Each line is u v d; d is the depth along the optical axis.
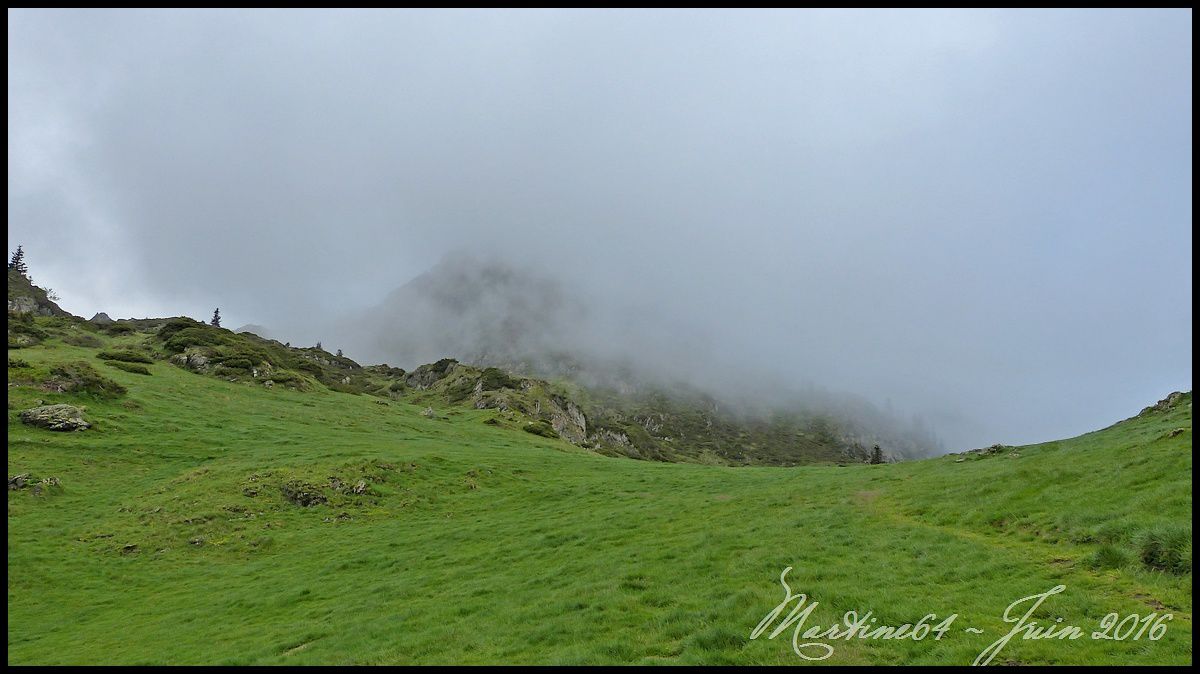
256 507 47.19
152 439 64.75
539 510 47.44
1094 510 21.05
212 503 46.88
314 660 18.27
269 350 138.88
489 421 115.12
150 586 34.66
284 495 49.94
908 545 22.84
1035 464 33.16
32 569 35.09
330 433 80.94
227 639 23.64
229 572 36.62
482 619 20.55
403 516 48.59
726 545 26.94
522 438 103.44
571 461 72.38
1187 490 20.11
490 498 53.75
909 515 28.58
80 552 38.50
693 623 16.94
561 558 30.22
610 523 37.56
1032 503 24.73
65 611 31.02
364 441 77.12
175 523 43.38
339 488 51.84
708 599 19.27
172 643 24.14
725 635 15.55
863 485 40.44
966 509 26.86
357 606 25.66
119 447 60.75
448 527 42.97
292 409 93.69
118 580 35.38
